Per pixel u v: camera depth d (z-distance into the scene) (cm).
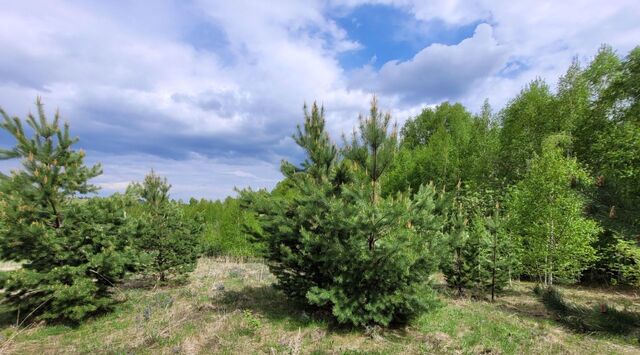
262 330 728
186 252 1306
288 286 862
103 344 665
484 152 2291
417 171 2816
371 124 767
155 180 1366
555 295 368
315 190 753
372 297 702
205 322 775
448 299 1093
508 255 1227
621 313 308
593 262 1420
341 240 725
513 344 674
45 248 798
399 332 747
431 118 4241
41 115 813
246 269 1638
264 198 880
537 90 2025
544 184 1245
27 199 794
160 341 661
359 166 823
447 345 665
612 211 283
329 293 708
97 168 908
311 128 889
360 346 657
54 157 830
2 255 787
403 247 638
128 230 898
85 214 838
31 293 793
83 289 788
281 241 846
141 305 945
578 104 1758
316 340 682
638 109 1222
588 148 1672
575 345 669
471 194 2052
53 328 761
